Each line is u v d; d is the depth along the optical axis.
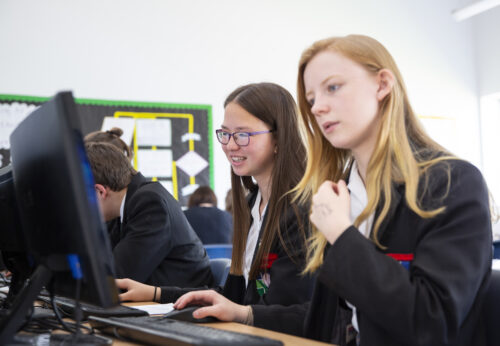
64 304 1.39
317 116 1.09
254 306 1.32
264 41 5.77
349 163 1.27
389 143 1.06
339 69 1.05
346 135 1.07
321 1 6.03
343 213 1.00
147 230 2.11
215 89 5.55
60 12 5.03
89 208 0.78
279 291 1.47
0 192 1.20
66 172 0.78
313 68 1.08
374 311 0.92
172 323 1.05
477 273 0.92
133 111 5.23
